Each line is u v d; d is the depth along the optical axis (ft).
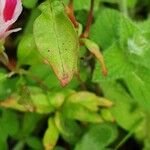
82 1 1.56
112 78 1.48
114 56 1.50
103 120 1.55
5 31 1.23
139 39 1.48
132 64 1.50
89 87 1.64
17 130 1.57
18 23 1.66
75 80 1.55
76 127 1.56
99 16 1.57
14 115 1.57
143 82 1.50
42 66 1.53
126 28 1.49
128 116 1.60
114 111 1.59
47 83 1.52
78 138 1.57
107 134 1.52
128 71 1.49
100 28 1.57
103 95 1.64
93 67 1.60
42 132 1.65
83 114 1.49
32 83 1.56
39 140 1.60
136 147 1.71
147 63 1.48
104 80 1.48
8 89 1.56
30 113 1.57
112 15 1.56
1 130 1.54
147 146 1.64
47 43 1.15
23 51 1.42
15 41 1.69
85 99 1.47
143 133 1.64
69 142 1.58
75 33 1.16
